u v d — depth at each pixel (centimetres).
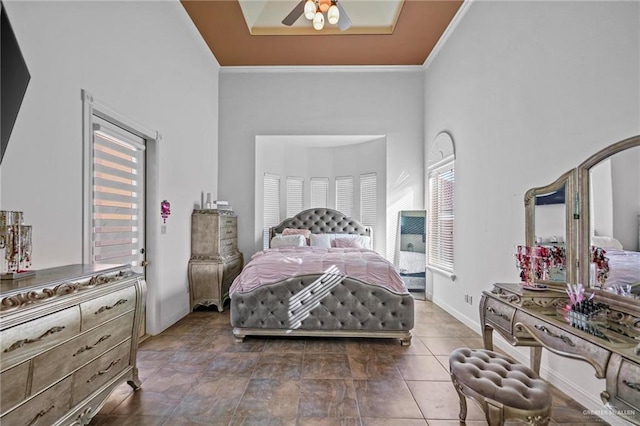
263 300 326
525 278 229
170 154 368
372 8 425
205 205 475
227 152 535
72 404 162
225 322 384
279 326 326
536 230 249
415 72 532
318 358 286
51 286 152
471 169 360
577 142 214
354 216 588
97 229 260
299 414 204
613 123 188
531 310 192
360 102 535
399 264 519
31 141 187
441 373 259
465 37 378
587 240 201
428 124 509
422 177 530
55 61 205
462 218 382
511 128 286
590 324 163
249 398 221
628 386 126
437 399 221
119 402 215
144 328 337
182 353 296
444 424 194
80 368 167
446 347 312
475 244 351
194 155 437
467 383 164
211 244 432
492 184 316
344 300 324
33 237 188
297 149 601
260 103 536
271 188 575
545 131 243
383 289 322
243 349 306
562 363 227
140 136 321
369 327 322
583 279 202
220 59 507
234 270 482
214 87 513
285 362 278
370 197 568
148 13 320
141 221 328
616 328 160
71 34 219
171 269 374
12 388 129
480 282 341
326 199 604
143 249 332
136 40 299
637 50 174
